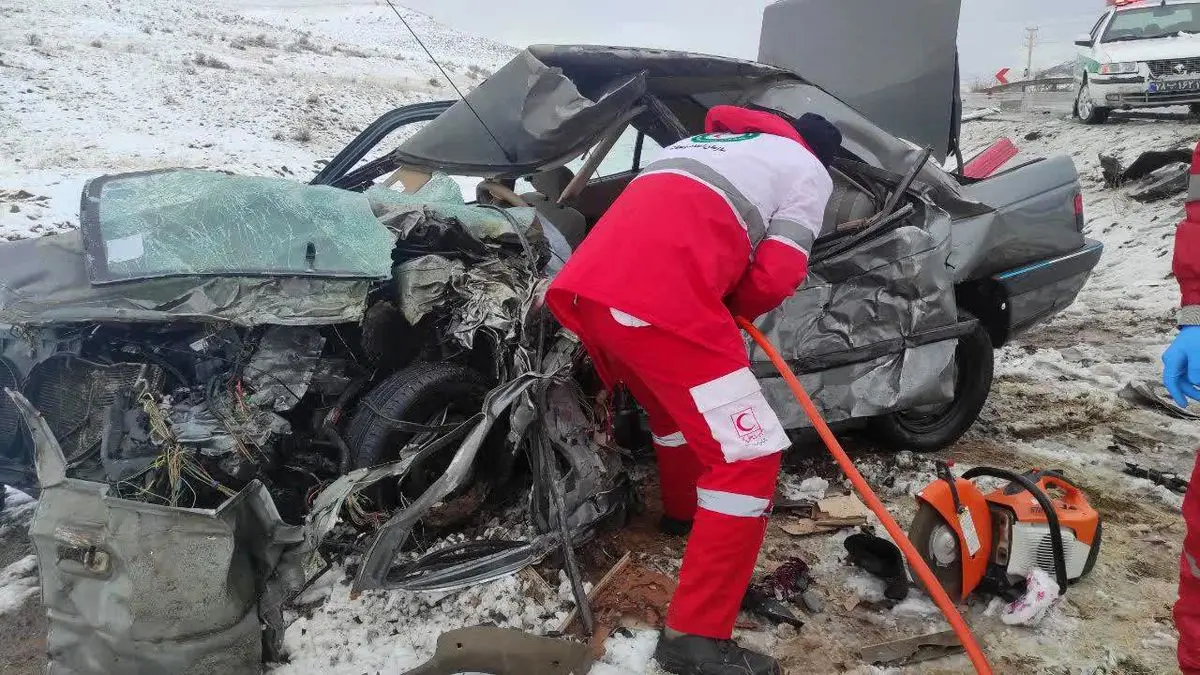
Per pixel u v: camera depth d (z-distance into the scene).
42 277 2.67
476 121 3.77
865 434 4.21
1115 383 5.07
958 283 3.99
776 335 3.40
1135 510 3.51
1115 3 13.03
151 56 18.89
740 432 2.35
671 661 2.42
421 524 3.02
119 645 2.16
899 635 2.68
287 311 2.69
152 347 2.73
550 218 4.11
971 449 4.16
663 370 2.36
